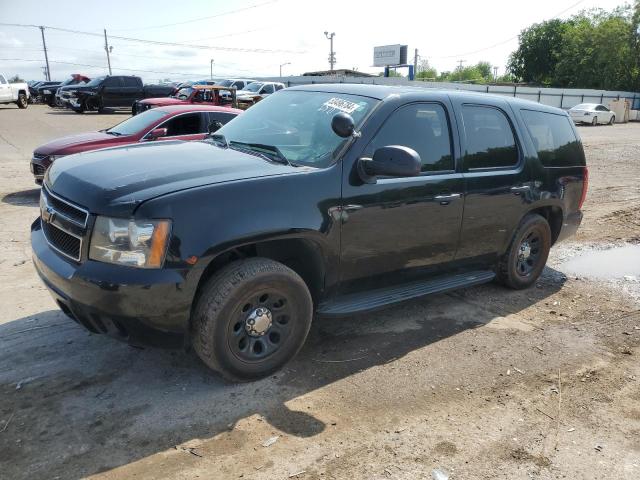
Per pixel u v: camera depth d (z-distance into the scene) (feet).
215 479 8.72
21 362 11.95
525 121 16.84
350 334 14.15
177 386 11.27
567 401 11.48
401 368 12.49
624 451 9.95
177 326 10.20
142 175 10.57
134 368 11.89
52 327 13.66
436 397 11.38
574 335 14.71
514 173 15.92
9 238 21.67
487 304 16.65
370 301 13.07
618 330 15.12
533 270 17.90
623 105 130.21
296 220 11.05
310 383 11.66
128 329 10.03
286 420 10.32
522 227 16.74
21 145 51.57
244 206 10.44
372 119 12.59
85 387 11.10
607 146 66.08
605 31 180.86
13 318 14.15
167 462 9.05
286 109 14.19
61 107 95.35
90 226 9.92
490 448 9.84
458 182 14.20
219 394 11.04
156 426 9.95
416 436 10.06
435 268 14.67
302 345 12.21
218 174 10.81
